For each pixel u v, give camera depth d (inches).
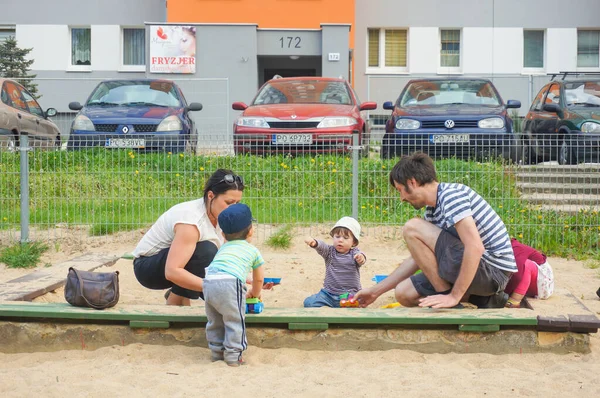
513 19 954.7
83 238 364.2
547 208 370.0
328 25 842.2
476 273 199.3
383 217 369.7
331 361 195.8
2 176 370.6
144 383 174.9
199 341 204.8
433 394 167.5
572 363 193.2
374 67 970.7
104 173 372.5
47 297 252.4
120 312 203.3
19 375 182.4
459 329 199.0
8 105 558.6
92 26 958.4
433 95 537.3
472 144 423.8
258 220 368.8
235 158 374.9
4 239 366.3
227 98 845.2
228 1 894.4
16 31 956.0
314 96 533.6
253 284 200.1
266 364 193.2
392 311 205.0
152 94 567.8
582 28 963.3
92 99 563.2
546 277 218.1
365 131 530.0
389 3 957.2
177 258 206.5
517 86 943.7
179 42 845.8
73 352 202.7
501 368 189.9
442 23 956.0
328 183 370.3
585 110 530.9
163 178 373.4
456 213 196.5
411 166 201.0
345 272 242.8
